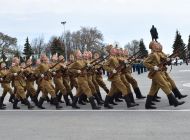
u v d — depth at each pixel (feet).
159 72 48.24
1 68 57.11
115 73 50.85
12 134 36.63
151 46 49.11
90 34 344.69
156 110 47.73
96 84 57.11
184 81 97.04
